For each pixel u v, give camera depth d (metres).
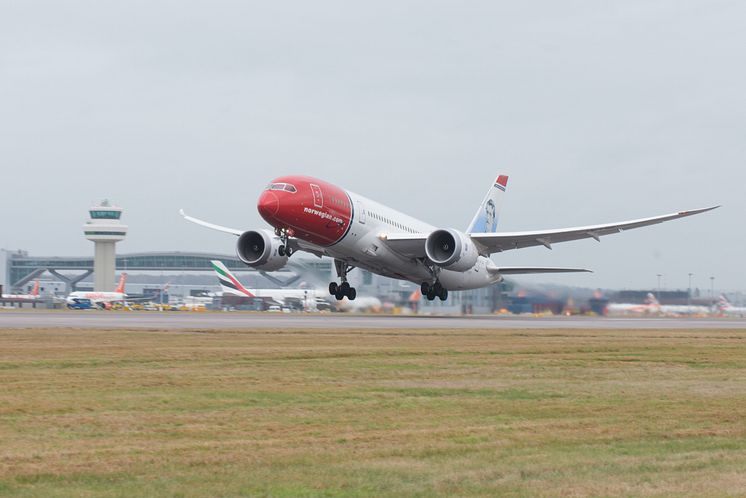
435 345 79.31
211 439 34.59
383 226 143.50
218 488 27.58
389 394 46.88
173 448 32.84
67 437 34.69
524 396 46.72
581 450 33.25
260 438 34.88
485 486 28.00
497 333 100.19
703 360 67.81
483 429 37.12
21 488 27.38
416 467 30.31
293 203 126.06
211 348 72.69
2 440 34.00
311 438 34.97
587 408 42.75
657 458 31.95
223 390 47.59
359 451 32.69
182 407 41.97
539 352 73.38
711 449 33.56
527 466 30.59
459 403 44.03
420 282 156.62
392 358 66.44
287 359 64.62
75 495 26.69
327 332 97.00
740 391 49.19
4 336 84.38
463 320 148.12
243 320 128.00
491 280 169.75
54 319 125.31
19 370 55.84
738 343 87.31
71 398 44.19
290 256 140.50
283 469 29.94
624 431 36.94
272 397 45.31
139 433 35.62
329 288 154.00
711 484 28.33
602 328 120.00
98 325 106.12
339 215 132.62
